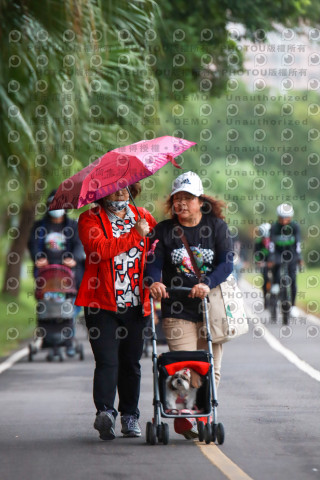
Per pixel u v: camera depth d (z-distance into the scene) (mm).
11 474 12594
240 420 17000
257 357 28438
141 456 13742
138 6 22016
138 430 15469
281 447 14383
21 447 14609
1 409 18734
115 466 13039
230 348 31297
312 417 17297
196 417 14555
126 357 15422
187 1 39094
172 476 12328
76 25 19531
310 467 12852
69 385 22484
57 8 19797
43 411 18453
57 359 28250
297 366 25906
